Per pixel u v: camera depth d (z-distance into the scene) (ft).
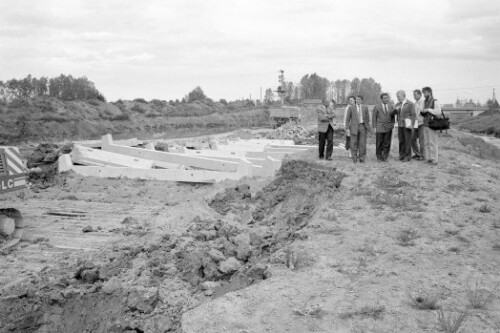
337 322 16.16
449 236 23.49
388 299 17.47
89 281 21.88
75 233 32.42
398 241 23.07
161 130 201.46
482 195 30.32
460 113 283.59
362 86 353.31
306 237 24.34
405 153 40.01
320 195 31.68
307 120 187.93
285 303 17.65
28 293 20.84
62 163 50.42
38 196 43.83
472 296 17.30
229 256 23.95
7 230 30.48
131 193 44.37
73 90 223.71
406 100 39.29
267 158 48.73
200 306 18.02
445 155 44.47
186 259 22.90
